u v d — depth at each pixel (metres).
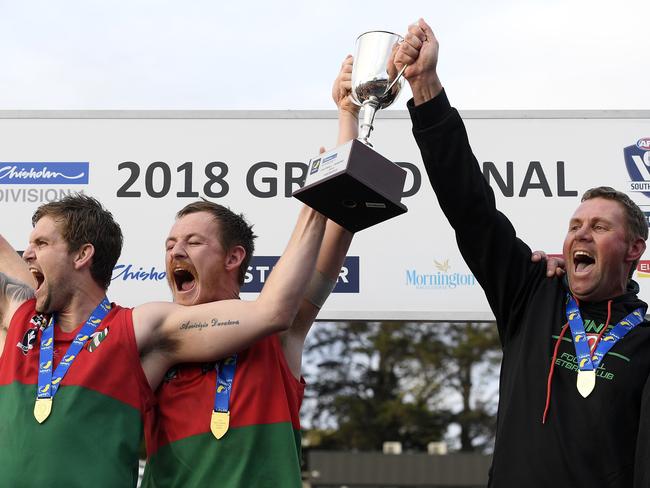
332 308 5.11
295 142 5.26
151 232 5.20
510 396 3.55
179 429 3.42
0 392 3.34
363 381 22.84
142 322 3.45
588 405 3.41
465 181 3.71
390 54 3.74
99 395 3.32
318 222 3.53
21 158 5.25
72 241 3.51
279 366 3.56
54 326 3.48
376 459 18.17
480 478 18.06
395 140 5.25
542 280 3.79
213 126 5.27
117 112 5.29
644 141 5.21
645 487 3.19
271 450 3.39
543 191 5.19
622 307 3.65
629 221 3.71
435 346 22.59
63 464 3.19
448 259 5.15
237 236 3.77
